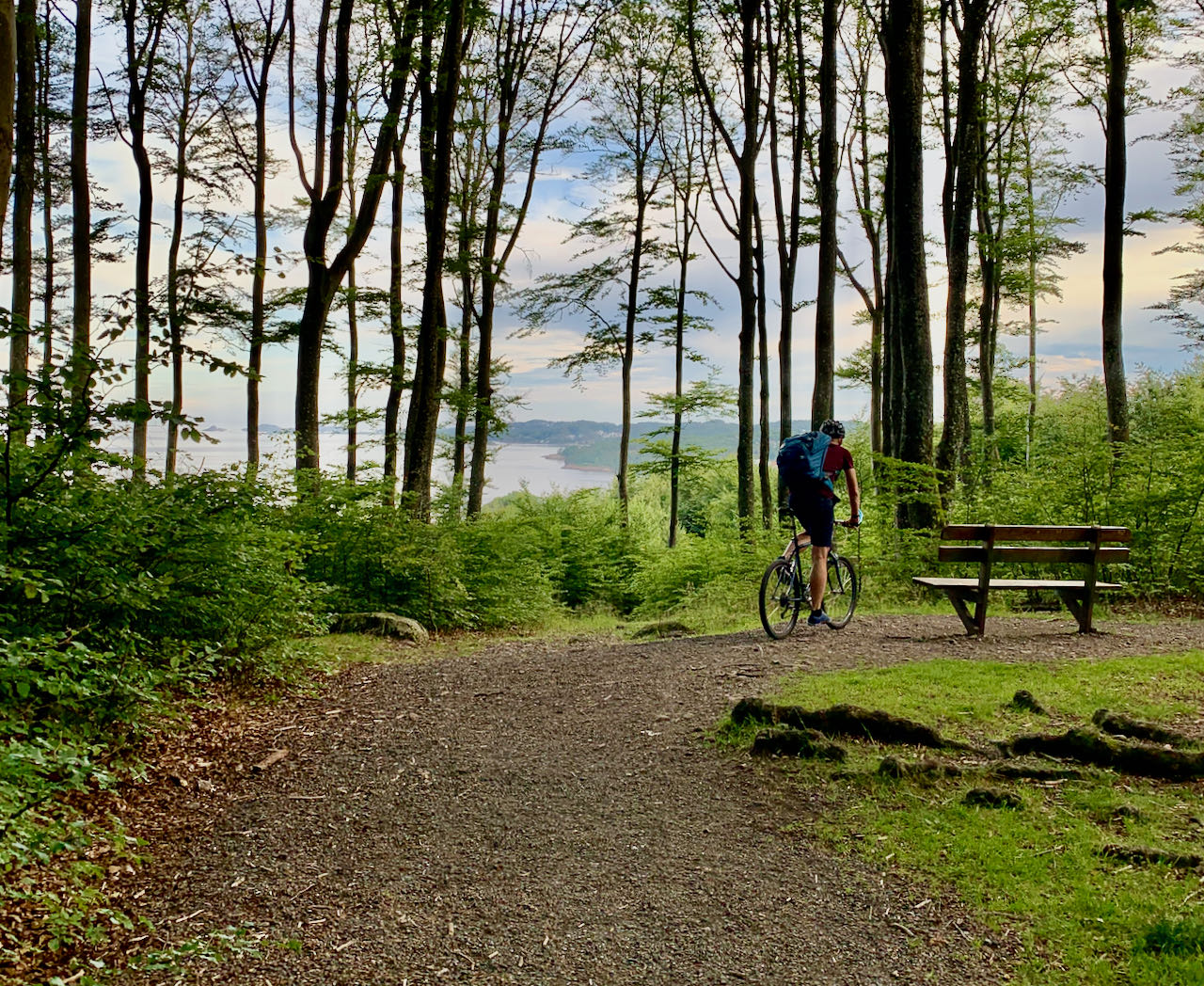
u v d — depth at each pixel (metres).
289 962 3.21
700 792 4.60
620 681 6.72
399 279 18.84
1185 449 11.34
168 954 2.96
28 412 4.68
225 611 6.51
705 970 3.14
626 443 24.91
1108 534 7.55
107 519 5.34
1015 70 21.62
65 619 5.08
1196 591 9.98
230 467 8.20
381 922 3.49
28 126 13.63
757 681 6.23
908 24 11.38
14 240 13.55
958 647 7.05
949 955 3.13
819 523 7.69
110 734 5.02
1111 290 16.09
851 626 8.43
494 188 19.83
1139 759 4.36
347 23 14.45
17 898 3.35
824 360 15.81
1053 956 3.04
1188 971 2.82
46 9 17.61
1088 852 3.64
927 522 11.64
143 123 19.12
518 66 20.16
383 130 14.61
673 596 15.27
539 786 4.82
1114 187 16.08
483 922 3.49
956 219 15.59
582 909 3.57
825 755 4.76
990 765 4.45
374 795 4.77
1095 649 6.83
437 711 6.29
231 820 4.46
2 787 3.10
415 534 11.41
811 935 3.32
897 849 3.85
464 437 19.80
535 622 13.02
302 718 6.18
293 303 18.88
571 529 19.61
